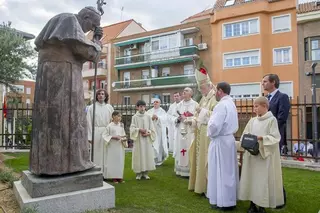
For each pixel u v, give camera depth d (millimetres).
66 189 3830
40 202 3572
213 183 4398
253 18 23797
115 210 4059
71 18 3887
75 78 4043
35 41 4035
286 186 5566
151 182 6109
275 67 23078
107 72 35125
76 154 3986
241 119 8977
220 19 25500
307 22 20359
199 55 27609
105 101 6668
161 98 30531
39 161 3812
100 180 4105
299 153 7988
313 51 20203
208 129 4383
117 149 6074
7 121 11406
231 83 24734
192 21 29234
